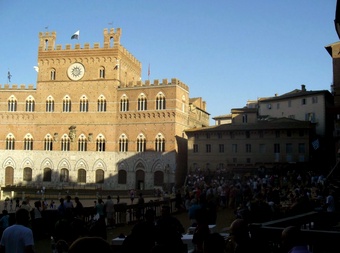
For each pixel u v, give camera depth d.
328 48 98.88
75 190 103.56
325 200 38.25
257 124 103.12
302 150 97.50
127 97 111.94
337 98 95.00
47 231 35.59
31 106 117.69
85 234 14.45
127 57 120.75
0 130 117.50
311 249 14.04
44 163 114.69
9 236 13.82
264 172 89.38
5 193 94.12
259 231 13.60
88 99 114.38
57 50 116.94
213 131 105.31
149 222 15.62
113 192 101.56
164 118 107.62
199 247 13.99
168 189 102.19
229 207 58.62
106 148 111.81
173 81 107.50
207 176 95.62
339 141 91.25
